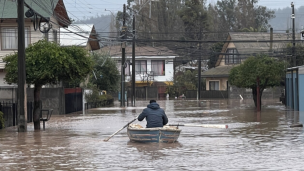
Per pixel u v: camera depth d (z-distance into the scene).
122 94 52.22
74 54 24.64
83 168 13.41
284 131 23.17
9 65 25.00
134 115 37.09
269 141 19.27
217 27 104.12
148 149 17.05
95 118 34.03
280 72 40.97
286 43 63.50
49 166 13.77
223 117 33.38
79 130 24.95
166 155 15.63
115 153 16.17
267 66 39.94
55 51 23.73
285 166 13.45
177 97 79.12
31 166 13.80
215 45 80.38
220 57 78.12
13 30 38.78
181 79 81.88
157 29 92.19
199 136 21.31
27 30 38.22
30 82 24.31
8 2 38.56
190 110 42.75
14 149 17.47
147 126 19.16
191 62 94.94
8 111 27.86
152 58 82.62
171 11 96.44
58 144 18.84
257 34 73.50
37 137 21.56
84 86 50.53
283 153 15.92
